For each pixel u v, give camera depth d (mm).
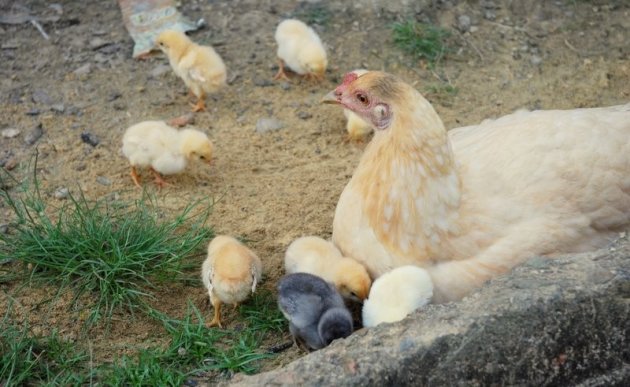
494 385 1151
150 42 1813
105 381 1264
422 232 1295
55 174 1562
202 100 1687
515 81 1768
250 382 1138
